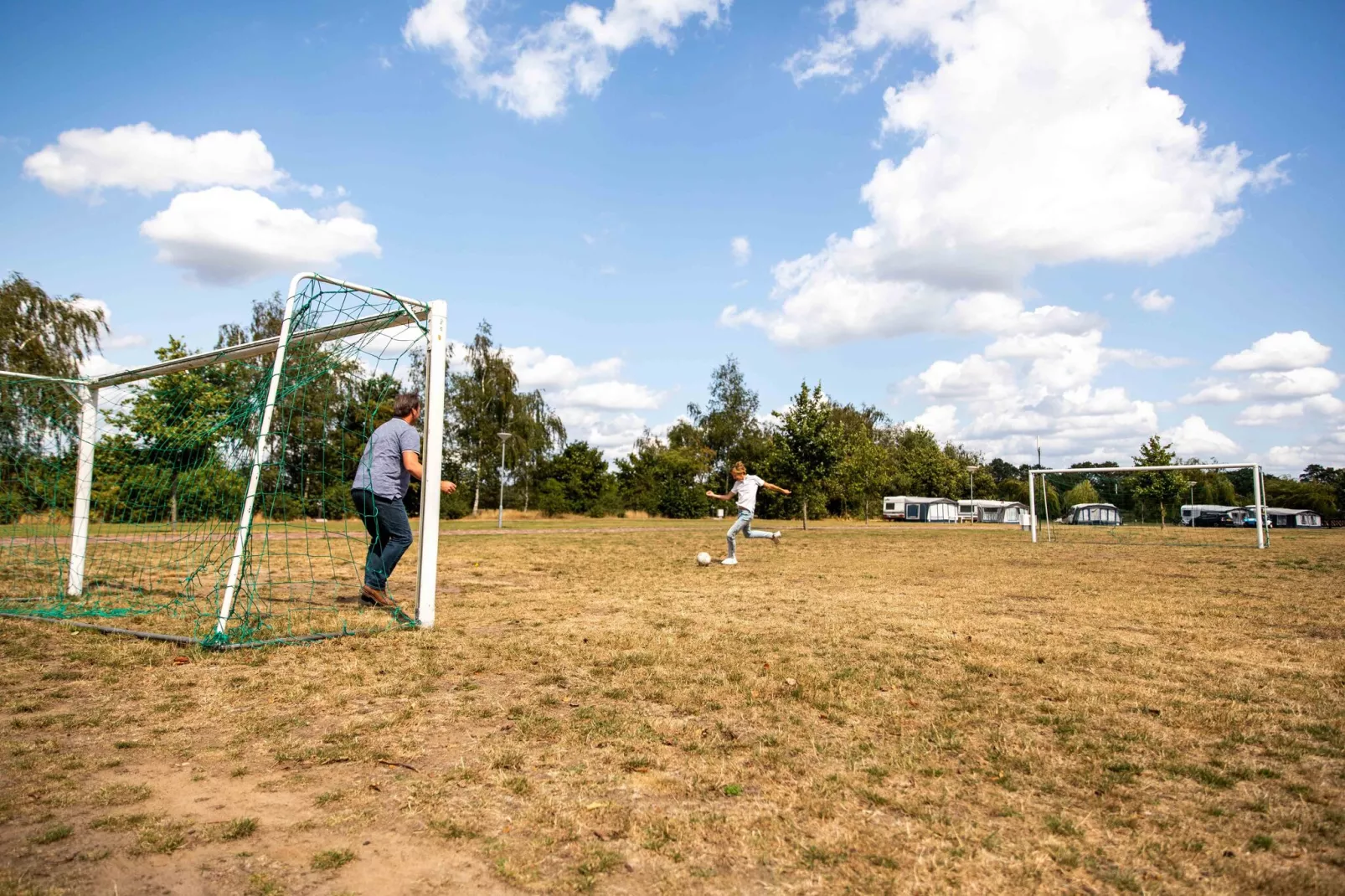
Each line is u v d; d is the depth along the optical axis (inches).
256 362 279.0
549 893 81.2
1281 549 725.3
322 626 231.1
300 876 84.5
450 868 86.7
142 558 406.6
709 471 2691.9
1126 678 177.3
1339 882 84.4
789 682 168.9
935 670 183.6
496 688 163.6
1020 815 101.7
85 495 307.9
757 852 90.5
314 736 131.9
